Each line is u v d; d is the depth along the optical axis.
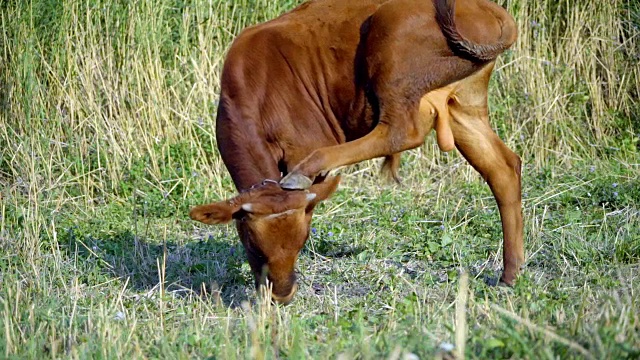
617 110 17.66
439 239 12.77
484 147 10.72
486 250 12.41
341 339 8.27
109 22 15.89
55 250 12.43
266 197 9.02
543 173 15.77
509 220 10.88
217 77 16.27
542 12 17.31
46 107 15.73
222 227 13.61
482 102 10.57
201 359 8.10
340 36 10.26
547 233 12.73
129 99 15.97
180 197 15.00
